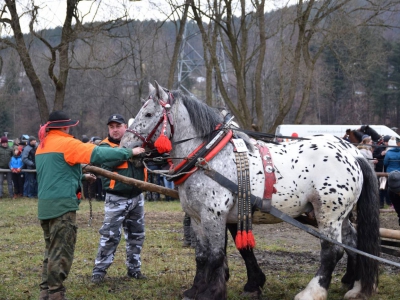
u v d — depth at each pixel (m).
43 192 4.60
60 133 4.71
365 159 5.28
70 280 5.95
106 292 5.46
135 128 4.95
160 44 22.78
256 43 17.34
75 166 4.69
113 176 5.18
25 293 5.41
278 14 15.88
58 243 4.58
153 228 10.03
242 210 4.80
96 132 31.73
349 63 14.66
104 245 5.78
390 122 36.25
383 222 10.77
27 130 35.56
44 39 14.66
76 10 14.30
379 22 13.70
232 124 5.25
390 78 35.97
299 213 5.14
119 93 29.12
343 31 13.27
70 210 4.60
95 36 14.75
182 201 5.03
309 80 14.15
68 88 30.67
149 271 6.43
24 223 10.73
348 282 5.59
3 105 29.19
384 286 5.74
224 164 4.87
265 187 4.90
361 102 36.94
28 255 7.34
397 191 5.76
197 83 34.75
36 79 15.17
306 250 7.89
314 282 4.96
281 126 20.00
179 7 13.02
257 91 13.66
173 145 5.00
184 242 8.05
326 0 13.10
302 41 13.58
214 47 13.88
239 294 5.52
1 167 15.75
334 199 4.95
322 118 38.97
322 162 4.99
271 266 6.77
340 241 5.03
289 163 5.02
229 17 13.05
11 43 14.67
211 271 4.82
